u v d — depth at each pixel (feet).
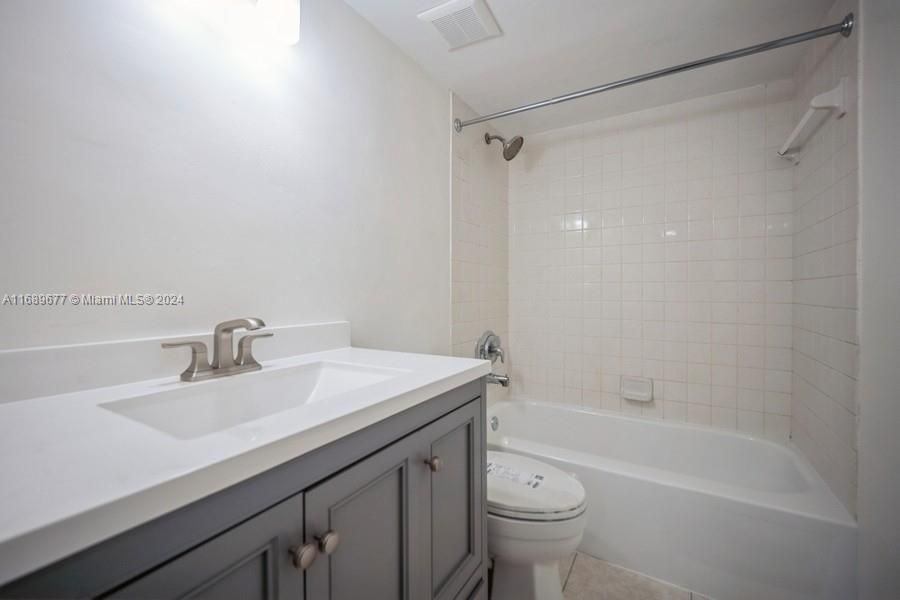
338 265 4.15
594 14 4.54
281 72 3.54
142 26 2.58
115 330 2.43
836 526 3.81
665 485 4.74
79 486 1.10
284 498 1.55
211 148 2.98
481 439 3.14
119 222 2.46
